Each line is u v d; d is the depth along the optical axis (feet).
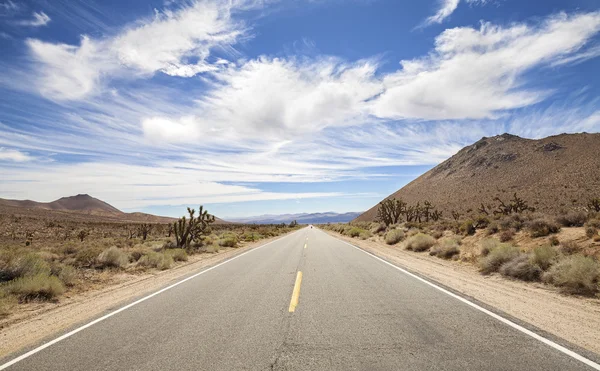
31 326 19.56
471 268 37.70
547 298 22.90
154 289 29.07
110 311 21.76
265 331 16.57
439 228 77.00
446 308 20.22
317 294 24.64
